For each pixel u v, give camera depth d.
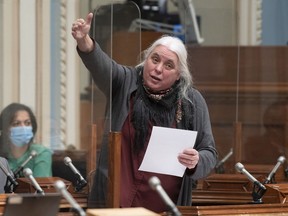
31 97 7.98
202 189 9.16
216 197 9.08
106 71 7.70
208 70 11.60
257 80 11.68
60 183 5.94
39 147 7.84
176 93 7.92
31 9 7.98
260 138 11.56
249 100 11.63
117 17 10.25
